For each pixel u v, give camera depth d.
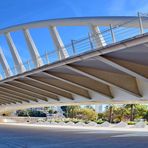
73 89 31.69
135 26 26.03
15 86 36.12
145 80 22.03
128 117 93.06
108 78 24.95
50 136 23.41
